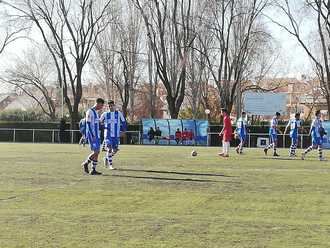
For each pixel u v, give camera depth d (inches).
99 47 3380.9
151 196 685.3
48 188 754.2
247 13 3061.0
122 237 445.7
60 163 1218.0
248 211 582.2
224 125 1523.1
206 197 681.0
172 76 2992.1
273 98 2785.4
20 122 2997.0
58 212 560.4
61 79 3112.7
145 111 3909.9
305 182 868.0
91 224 498.0
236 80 3085.6
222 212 573.6
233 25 3083.2
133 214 553.9
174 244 422.9
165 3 2960.1
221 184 824.9
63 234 454.0
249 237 449.7
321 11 2795.3
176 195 695.7
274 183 848.9
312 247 418.0
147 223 505.0
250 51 3166.8
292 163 1299.2
